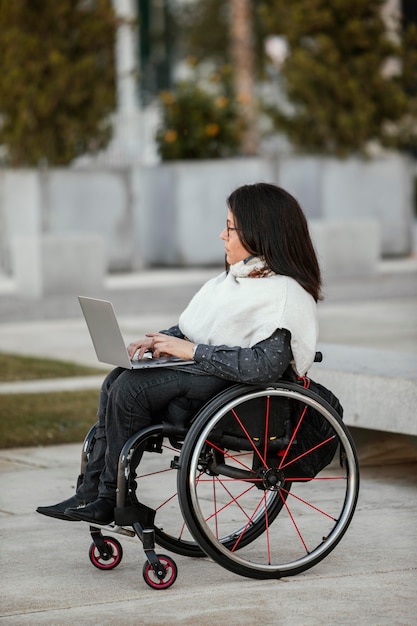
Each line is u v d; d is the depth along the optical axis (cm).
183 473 614
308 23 2736
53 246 2194
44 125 2561
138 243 2683
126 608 591
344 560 673
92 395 1207
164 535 671
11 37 2502
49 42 2534
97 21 2548
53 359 1465
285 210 654
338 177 2784
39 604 598
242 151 2978
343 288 2248
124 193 2641
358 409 861
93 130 2595
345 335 1664
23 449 1000
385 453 934
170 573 627
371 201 2814
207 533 621
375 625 559
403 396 830
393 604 591
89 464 652
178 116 2803
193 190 2684
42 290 2188
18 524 762
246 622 566
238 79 3459
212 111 2806
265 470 652
